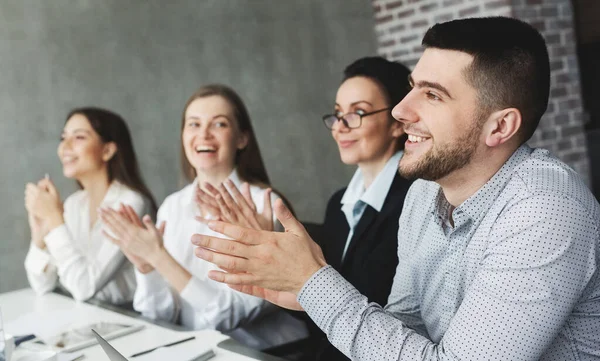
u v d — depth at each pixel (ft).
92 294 8.95
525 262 4.09
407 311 5.49
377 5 16.78
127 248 7.49
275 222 8.16
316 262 4.69
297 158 16.17
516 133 4.55
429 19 15.21
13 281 13.64
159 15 14.79
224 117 8.63
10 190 13.61
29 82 13.73
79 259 8.99
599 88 14.46
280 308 8.25
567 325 4.40
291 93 16.10
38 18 13.78
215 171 8.70
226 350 5.96
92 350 6.19
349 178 16.80
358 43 16.81
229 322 7.62
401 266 5.59
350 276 7.38
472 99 4.47
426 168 4.62
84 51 14.16
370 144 7.72
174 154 15.02
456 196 4.82
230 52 15.48
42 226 9.43
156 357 5.71
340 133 7.84
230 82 15.49
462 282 4.76
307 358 7.51
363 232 7.34
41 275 9.23
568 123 14.15
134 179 10.80
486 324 4.15
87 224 10.38
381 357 4.43
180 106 15.05
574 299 4.13
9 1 13.53
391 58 16.56
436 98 4.54
